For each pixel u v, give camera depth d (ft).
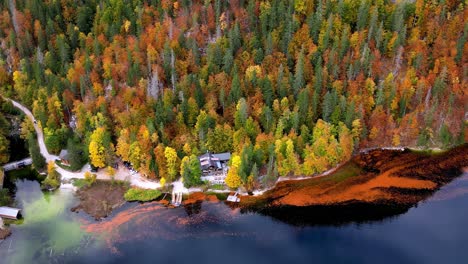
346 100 579.07
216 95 585.63
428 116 586.45
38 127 607.78
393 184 532.32
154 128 543.80
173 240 466.29
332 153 544.62
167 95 566.36
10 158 570.87
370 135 582.35
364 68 609.01
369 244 458.50
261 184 524.52
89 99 587.68
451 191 521.65
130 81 598.75
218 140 547.90
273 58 610.24
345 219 487.20
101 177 542.57
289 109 579.07
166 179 531.50
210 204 507.30
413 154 577.02
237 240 465.47
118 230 478.59
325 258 445.78
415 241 460.96
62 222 490.08
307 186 530.27
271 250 454.40
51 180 527.81
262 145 537.65
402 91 592.19
